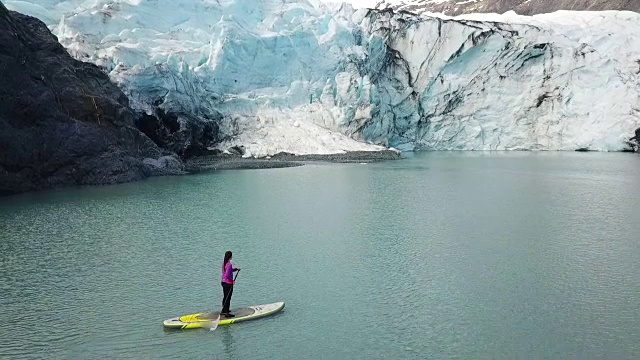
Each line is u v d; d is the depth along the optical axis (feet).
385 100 264.52
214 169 181.78
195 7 264.11
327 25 280.51
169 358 51.67
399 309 62.49
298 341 55.01
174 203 120.98
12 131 130.62
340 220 105.29
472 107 269.23
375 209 116.16
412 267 76.59
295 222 103.60
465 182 156.35
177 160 177.37
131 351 52.90
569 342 54.29
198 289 67.92
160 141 193.77
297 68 253.03
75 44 206.49
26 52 141.08
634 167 191.21
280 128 230.89
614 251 83.10
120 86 189.78
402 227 99.55
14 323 58.39
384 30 282.56
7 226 98.12
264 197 130.11
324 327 58.03
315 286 69.51
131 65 207.72
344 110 243.19
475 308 62.54
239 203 122.01
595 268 75.36
